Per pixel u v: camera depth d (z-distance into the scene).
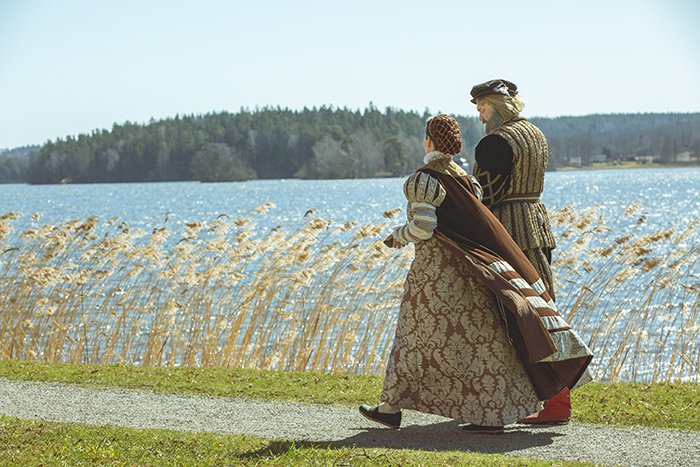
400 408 6.52
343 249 12.46
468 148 116.56
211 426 6.98
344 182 173.88
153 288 13.16
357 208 74.75
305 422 7.04
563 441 6.32
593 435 6.48
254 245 12.84
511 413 6.15
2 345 12.20
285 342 11.59
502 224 6.56
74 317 12.88
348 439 6.43
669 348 12.20
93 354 12.39
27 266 12.78
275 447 6.11
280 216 65.44
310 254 12.33
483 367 6.16
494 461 5.59
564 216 12.50
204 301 12.84
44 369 9.45
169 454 6.05
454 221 6.21
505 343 6.20
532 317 5.97
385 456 5.67
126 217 69.38
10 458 5.97
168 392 8.27
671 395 7.75
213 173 194.75
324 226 12.65
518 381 6.21
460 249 6.10
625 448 6.14
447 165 6.29
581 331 12.41
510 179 6.52
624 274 12.27
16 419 7.07
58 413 7.49
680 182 130.50
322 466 5.55
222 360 11.92
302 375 9.07
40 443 6.37
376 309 12.05
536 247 6.55
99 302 14.01
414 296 6.33
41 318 12.57
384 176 186.62
